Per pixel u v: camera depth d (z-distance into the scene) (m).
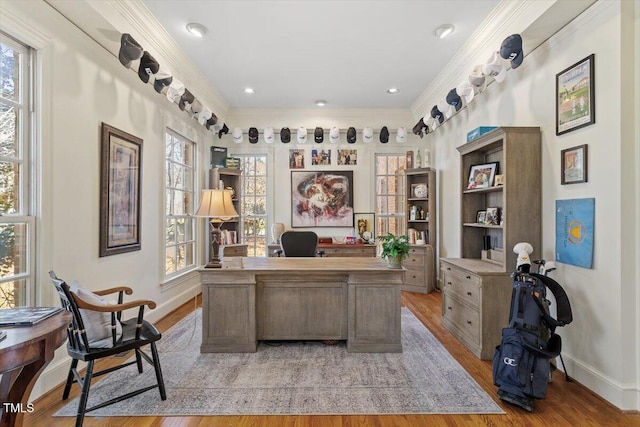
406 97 4.91
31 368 1.41
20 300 2.05
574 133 2.38
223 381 2.31
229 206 2.88
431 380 2.34
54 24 2.22
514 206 2.71
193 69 3.90
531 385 1.99
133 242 3.19
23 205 2.09
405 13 2.83
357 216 5.61
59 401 2.06
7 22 1.88
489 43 3.07
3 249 1.96
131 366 2.53
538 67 2.76
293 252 4.14
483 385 2.28
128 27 2.66
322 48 3.45
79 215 2.48
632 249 2.02
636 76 2.01
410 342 3.03
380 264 3.05
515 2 2.57
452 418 1.92
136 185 3.23
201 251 4.94
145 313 3.41
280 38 3.24
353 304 2.80
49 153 2.19
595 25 2.19
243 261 3.22
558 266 2.52
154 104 3.59
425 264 4.92
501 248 3.23
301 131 5.09
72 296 1.75
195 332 3.31
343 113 5.50
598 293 2.17
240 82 4.35
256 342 2.84
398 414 1.95
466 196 3.54
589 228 2.23
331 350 2.84
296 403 2.05
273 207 5.65
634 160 2.02
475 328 2.79
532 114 2.84
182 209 4.49
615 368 2.05
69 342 1.88
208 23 2.98
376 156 5.69
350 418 1.91
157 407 2.01
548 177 2.64
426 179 5.29
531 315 2.10
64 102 2.32
